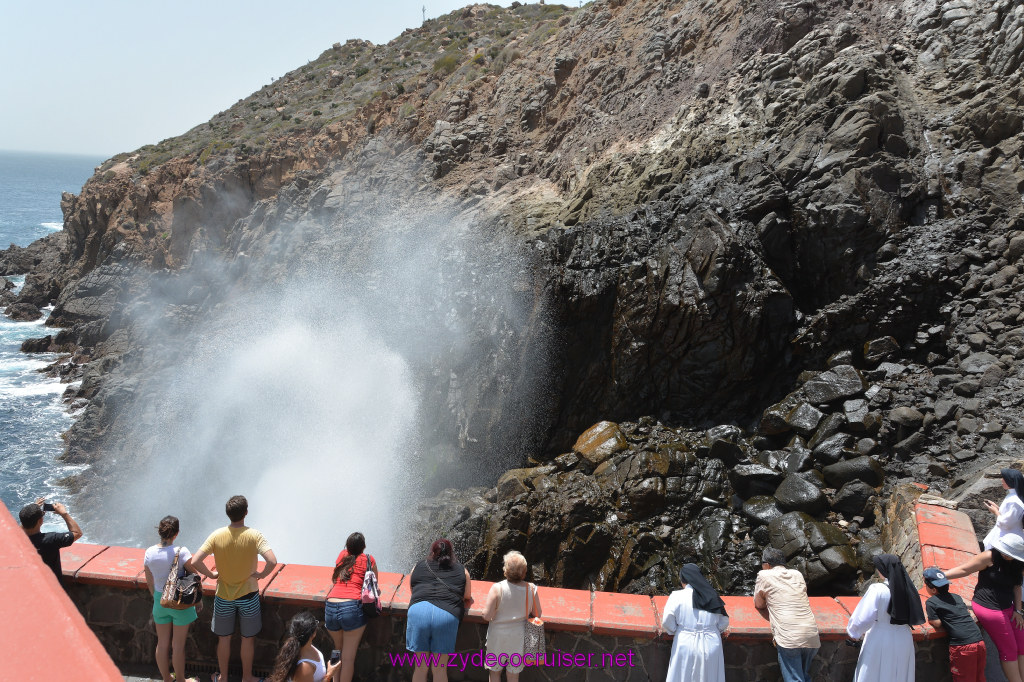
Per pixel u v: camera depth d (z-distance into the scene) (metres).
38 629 1.30
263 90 62.69
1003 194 14.52
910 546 9.47
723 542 12.19
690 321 14.88
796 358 14.65
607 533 13.02
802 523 11.55
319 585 6.21
